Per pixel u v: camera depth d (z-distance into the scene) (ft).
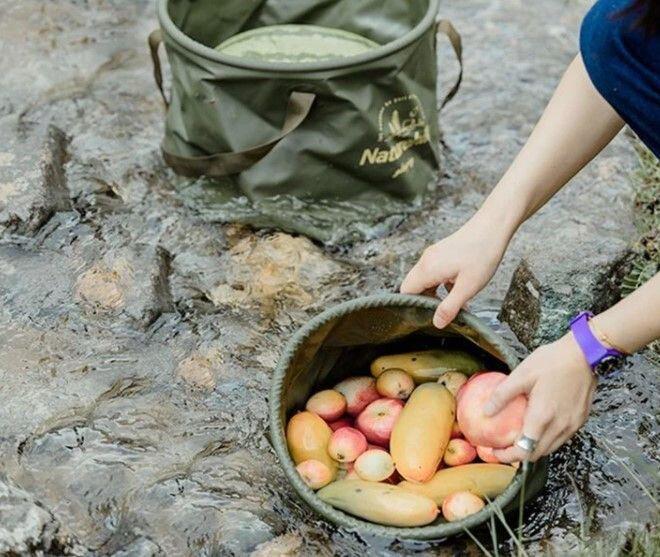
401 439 5.68
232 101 6.61
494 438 5.48
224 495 5.80
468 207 7.14
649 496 5.75
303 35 7.32
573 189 7.22
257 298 6.66
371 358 6.13
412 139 6.91
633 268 6.73
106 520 5.70
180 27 7.11
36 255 6.79
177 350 6.40
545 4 8.63
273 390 5.65
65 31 8.21
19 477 5.81
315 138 6.70
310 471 5.66
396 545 5.59
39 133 7.39
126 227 6.95
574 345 5.28
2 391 6.13
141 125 7.59
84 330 6.45
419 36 6.62
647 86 5.12
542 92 7.94
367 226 6.97
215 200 7.02
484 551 5.47
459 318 5.75
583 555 5.58
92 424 6.03
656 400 6.20
